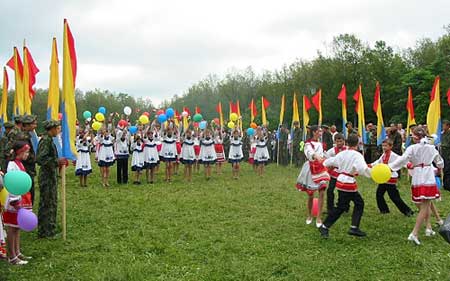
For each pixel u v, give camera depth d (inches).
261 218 346.9
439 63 1386.6
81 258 247.6
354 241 281.0
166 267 232.2
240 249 263.4
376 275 220.7
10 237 236.1
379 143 576.1
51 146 282.8
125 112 622.2
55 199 293.1
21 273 224.5
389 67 1630.2
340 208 285.6
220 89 2140.7
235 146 613.6
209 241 281.1
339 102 1619.1
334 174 346.0
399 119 1443.2
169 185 541.0
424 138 283.7
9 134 292.7
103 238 288.8
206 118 2065.7
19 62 404.5
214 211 374.9
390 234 298.4
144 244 274.4
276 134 935.7
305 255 251.3
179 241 281.6
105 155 531.5
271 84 1911.9
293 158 850.8
